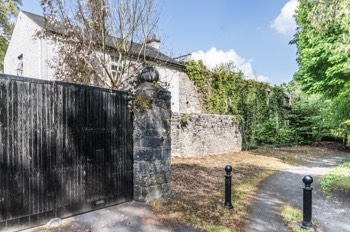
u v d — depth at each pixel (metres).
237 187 6.61
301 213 4.83
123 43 7.86
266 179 8.05
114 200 4.79
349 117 11.59
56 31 8.00
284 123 21.73
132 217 4.23
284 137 20.42
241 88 17.67
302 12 10.64
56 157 3.94
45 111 3.82
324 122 19.97
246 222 4.27
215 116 13.30
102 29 7.57
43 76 11.12
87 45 7.66
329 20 5.80
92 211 4.42
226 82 17.05
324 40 9.05
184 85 15.31
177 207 4.77
